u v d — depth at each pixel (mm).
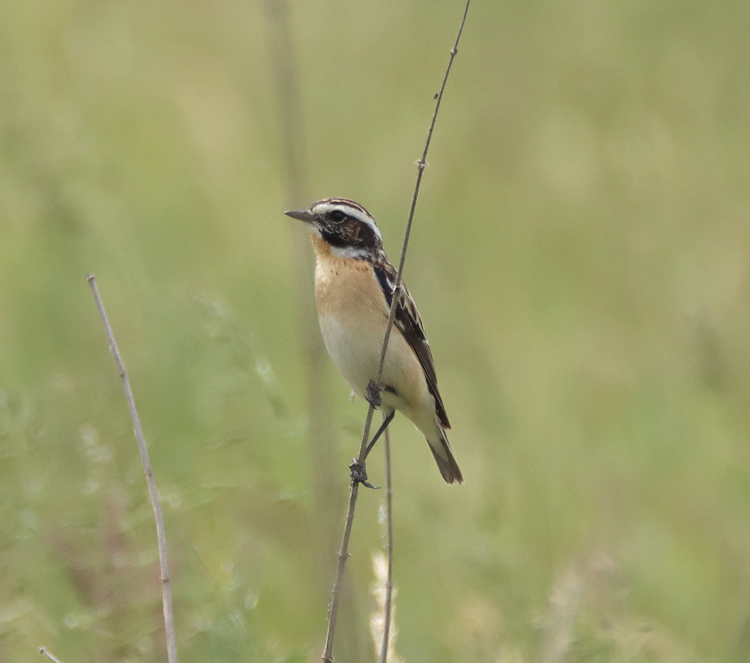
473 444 13555
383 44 20688
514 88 19453
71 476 9938
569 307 16250
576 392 14805
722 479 13086
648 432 13930
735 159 17594
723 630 11039
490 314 16172
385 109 19453
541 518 12320
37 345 13977
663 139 17875
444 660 10203
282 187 17109
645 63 19312
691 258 16406
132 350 13469
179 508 9781
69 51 19859
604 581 10133
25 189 14875
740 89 18672
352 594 9641
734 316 14992
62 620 9492
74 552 9328
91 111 18453
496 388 14406
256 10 20531
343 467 11719
